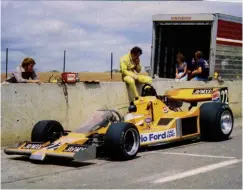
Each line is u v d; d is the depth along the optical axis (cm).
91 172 776
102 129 898
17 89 995
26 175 761
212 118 1045
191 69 1545
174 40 1712
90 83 1141
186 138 1012
